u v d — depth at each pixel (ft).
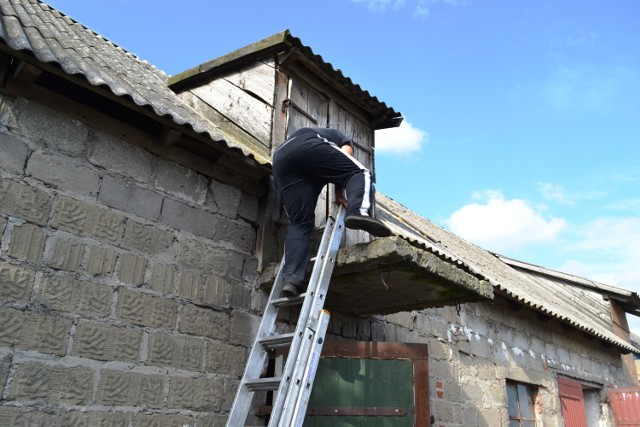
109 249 12.05
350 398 14.78
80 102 12.47
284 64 17.54
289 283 12.23
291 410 10.27
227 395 13.26
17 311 10.32
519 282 34.37
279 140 16.61
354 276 13.73
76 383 10.75
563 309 33.55
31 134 11.49
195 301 13.30
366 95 19.47
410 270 13.03
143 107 12.12
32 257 10.80
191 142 13.97
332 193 17.08
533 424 26.76
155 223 13.12
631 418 32.78
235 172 15.20
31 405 10.07
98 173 12.38
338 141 13.20
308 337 11.19
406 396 15.20
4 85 11.31
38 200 11.20
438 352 21.89
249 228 15.31
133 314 12.03
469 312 24.79
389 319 19.85
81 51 14.97
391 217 21.88
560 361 30.42
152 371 12.00
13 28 11.87
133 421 11.38
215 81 18.40
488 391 23.89
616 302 44.06
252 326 14.38
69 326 10.94
